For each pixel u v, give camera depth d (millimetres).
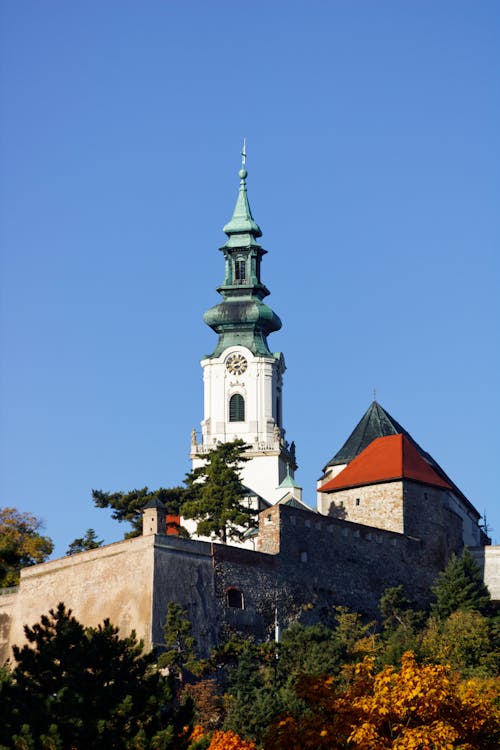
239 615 112250
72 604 112625
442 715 72688
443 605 127438
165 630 104750
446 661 112438
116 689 71312
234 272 197500
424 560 132750
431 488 136625
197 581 110062
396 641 117125
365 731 70062
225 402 192750
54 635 75625
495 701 80125
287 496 169875
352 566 124500
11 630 116938
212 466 139125
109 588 110125
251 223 197875
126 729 69625
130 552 109562
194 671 102000
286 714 74562
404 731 70688
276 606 115625
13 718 68938
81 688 70438
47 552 138375
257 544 120938
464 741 72625
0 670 85312
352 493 136750
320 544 122125
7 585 124938
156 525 109938
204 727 94312
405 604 126188
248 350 193500
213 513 133750
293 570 118562
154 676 72812
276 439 190875
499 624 121750
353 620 118938
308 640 108750
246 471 188375
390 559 129000
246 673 100750
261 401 192125
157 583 107125
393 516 133375
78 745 68062
